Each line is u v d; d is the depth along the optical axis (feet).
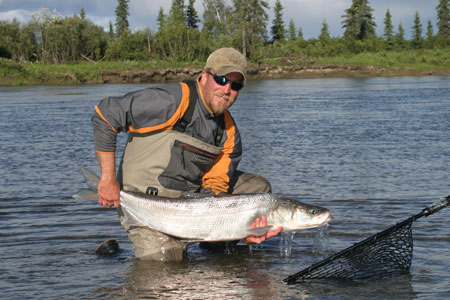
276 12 371.97
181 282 13.01
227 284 12.87
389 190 23.24
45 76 176.45
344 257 13.26
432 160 31.14
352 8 371.76
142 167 14.67
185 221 14.05
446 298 11.62
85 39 255.91
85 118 59.98
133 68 194.08
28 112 68.18
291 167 29.43
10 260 14.83
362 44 320.50
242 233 13.91
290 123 53.42
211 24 312.71
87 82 182.19
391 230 13.23
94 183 13.99
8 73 171.32
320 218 13.64
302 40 328.29
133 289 12.50
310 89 124.57
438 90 108.06
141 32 246.06
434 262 14.07
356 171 28.04
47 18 241.96
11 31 242.78
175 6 343.05
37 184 25.43
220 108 14.24
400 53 274.16
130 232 15.17
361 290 12.32
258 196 13.94
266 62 241.55
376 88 122.93
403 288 12.35
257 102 84.38
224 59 13.93
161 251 14.74
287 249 15.85
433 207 13.25
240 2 276.00
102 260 14.88
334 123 52.95
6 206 20.94
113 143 13.93
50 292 12.34
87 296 12.05
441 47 359.05
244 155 33.86
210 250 16.10
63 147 38.42
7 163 31.76
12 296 12.09
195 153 14.65
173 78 197.47
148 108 13.91
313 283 12.91
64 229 17.92
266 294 12.15
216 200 14.01
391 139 40.91
